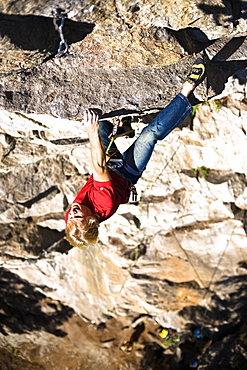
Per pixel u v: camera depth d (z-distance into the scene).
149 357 12.14
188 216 9.30
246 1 4.72
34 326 12.21
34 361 12.19
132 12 4.15
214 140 7.67
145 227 9.58
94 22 4.20
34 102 5.21
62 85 5.19
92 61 4.91
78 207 4.24
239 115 7.21
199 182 8.63
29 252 9.94
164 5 4.14
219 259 10.09
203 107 7.30
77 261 10.69
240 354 11.20
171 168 8.48
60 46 4.48
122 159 4.70
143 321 12.34
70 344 12.27
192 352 11.95
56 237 10.06
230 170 8.39
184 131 7.62
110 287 11.01
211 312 11.52
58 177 8.66
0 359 12.09
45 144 7.38
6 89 5.14
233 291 10.91
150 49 4.79
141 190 8.91
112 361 12.09
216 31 4.87
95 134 3.96
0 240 9.70
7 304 12.05
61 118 5.33
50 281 11.21
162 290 10.96
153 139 4.67
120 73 5.30
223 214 9.12
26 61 4.54
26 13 3.79
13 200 8.91
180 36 4.85
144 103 5.42
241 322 11.70
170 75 5.41
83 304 11.67
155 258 10.20
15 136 7.09
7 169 8.10
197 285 10.82
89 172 8.57
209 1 4.24
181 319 11.74
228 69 6.07
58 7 3.82
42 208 9.21
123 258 10.26
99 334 12.24
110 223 9.64
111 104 5.35
